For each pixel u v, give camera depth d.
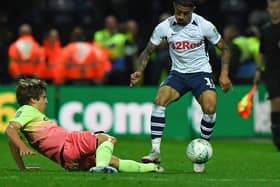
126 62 53.75
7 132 25.88
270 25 40.28
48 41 52.88
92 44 54.41
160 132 27.97
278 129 40.88
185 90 28.34
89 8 59.12
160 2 64.44
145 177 24.92
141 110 48.31
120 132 48.31
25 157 32.28
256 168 30.23
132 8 64.31
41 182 23.64
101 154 25.73
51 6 58.78
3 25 56.44
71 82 52.50
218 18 62.22
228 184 24.03
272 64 40.53
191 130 48.41
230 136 49.28
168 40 28.25
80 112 48.28
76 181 23.75
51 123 26.52
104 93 48.41
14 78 52.22
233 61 51.50
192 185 23.52
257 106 49.44
